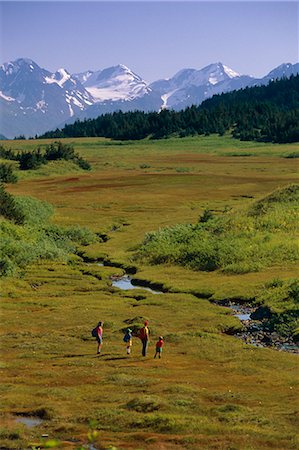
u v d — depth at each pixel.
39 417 35.16
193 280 74.19
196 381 40.72
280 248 80.88
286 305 58.78
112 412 34.81
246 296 65.31
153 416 33.97
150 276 76.88
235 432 32.12
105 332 53.31
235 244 84.12
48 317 58.03
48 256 86.50
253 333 54.31
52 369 43.25
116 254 91.19
